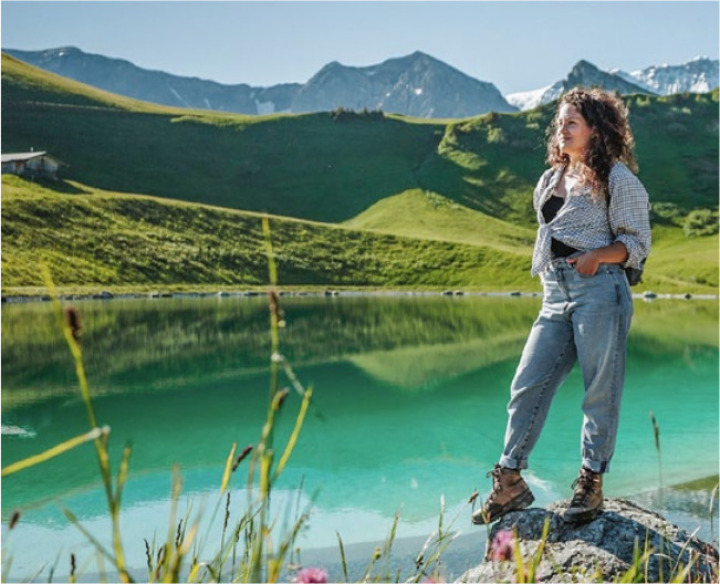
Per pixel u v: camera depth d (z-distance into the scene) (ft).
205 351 68.59
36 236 207.21
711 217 312.50
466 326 98.53
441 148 383.45
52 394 46.96
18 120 343.87
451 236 304.91
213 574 6.09
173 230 240.53
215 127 380.58
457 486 26.50
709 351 67.41
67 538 21.01
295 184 355.56
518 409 11.60
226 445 33.63
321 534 20.88
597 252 10.69
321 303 157.58
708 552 11.20
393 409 42.14
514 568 10.35
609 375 10.91
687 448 31.96
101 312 121.29
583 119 10.88
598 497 11.14
